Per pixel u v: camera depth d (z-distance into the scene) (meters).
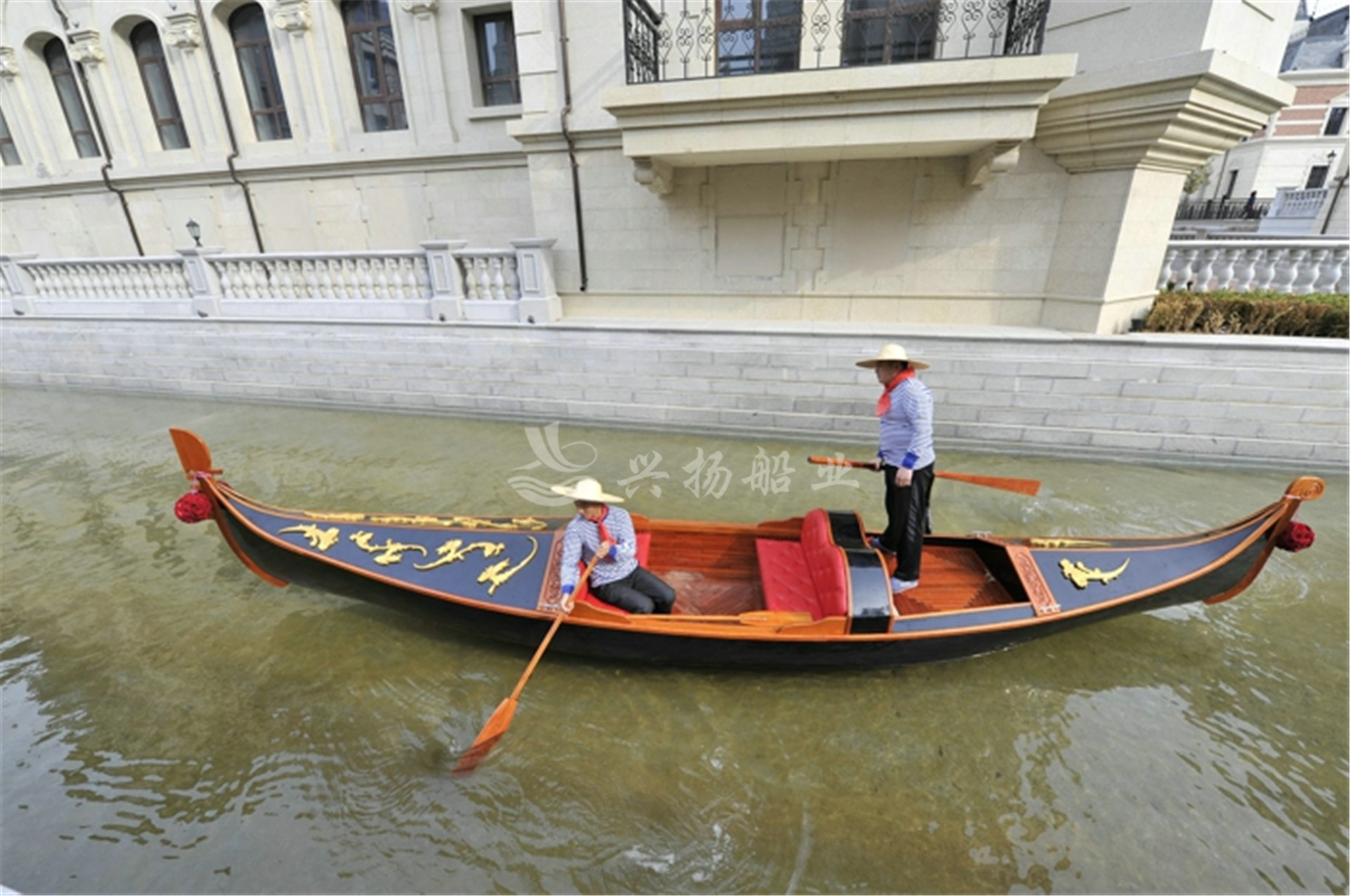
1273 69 6.61
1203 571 3.66
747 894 2.57
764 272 8.59
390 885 2.61
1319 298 6.85
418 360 8.74
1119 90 6.07
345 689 3.70
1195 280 8.13
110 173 11.88
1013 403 6.97
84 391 10.54
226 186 11.51
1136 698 3.60
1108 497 6.11
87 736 3.39
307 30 10.13
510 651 3.97
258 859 2.72
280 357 9.30
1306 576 4.72
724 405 7.77
